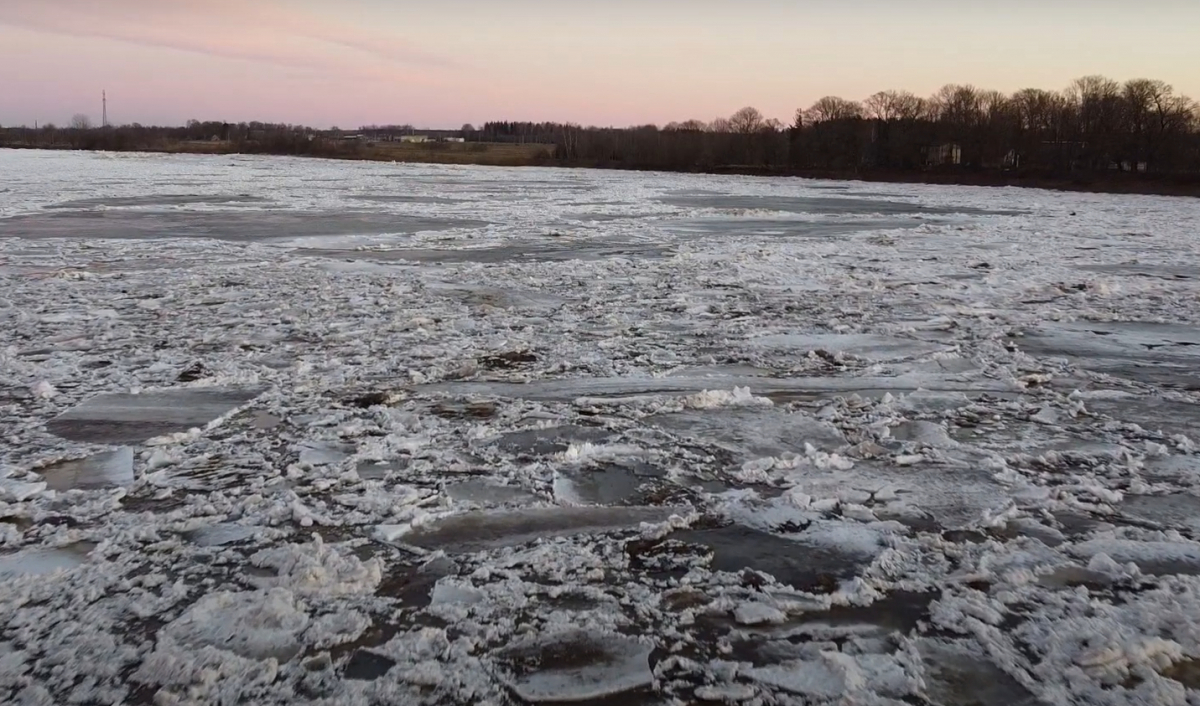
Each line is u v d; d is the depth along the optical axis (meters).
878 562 4.26
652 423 6.40
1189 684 3.31
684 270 14.67
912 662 3.45
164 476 5.25
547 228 21.80
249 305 10.79
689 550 4.41
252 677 3.29
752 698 3.24
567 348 8.76
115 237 18.02
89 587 3.92
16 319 9.70
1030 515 4.88
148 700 3.16
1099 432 6.38
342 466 5.42
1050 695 3.25
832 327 10.04
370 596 3.91
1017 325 10.40
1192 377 8.05
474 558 4.29
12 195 29.09
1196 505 5.04
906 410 6.86
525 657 3.47
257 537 4.46
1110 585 4.08
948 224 25.38
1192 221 27.55
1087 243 20.39
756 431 6.24
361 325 9.68
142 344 8.66
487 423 6.35
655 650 3.54
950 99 75.50
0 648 3.44
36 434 5.98
